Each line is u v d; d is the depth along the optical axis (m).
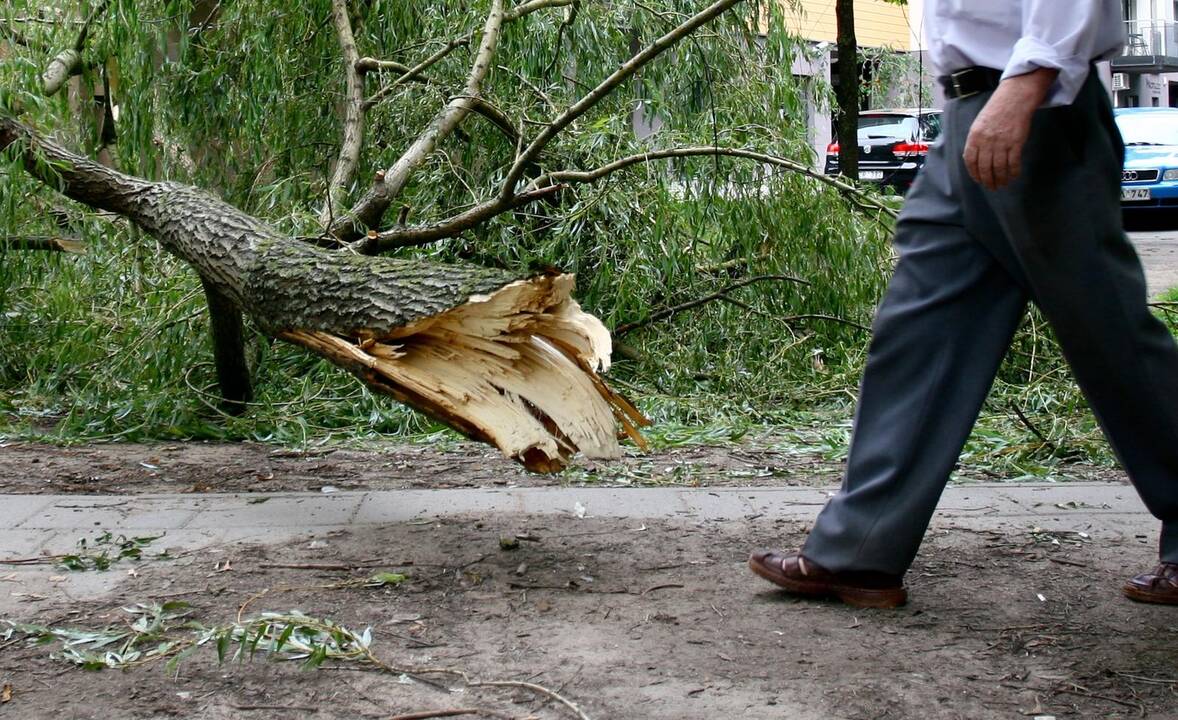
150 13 8.47
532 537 4.52
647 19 9.00
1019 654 3.28
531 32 8.59
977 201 3.41
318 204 8.16
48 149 6.65
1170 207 22.00
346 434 6.93
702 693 3.00
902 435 3.55
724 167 8.32
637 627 3.51
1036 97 3.12
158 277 7.75
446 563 4.19
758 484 5.62
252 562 4.20
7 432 6.83
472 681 3.08
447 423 4.27
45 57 8.05
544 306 4.23
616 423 4.43
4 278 7.42
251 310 5.18
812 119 10.50
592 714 2.87
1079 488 5.45
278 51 8.73
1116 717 2.85
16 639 3.42
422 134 7.79
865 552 3.61
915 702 2.94
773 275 8.30
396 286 4.39
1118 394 3.49
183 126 9.05
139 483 5.60
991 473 5.97
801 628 3.49
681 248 8.24
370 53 8.83
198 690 3.03
